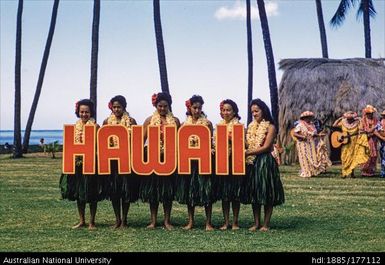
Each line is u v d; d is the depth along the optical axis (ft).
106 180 30.58
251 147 30.09
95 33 89.45
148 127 29.96
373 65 70.64
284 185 48.91
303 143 56.54
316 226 31.22
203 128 29.63
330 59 71.61
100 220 33.37
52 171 62.85
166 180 30.40
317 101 69.46
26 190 45.62
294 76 70.33
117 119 30.83
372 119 56.08
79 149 30.17
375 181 52.08
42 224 31.81
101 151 30.09
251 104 30.60
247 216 34.58
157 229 30.63
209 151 29.58
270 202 29.91
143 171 29.99
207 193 29.84
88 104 30.55
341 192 44.50
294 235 28.94
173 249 26.14
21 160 83.97
